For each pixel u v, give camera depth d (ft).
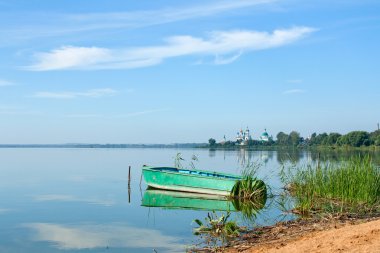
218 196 91.40
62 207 83.41
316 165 79.36
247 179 88.33
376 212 57.47
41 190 112.98
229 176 103.76
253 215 65.92
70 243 52.80
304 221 52.54
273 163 193.98
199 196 93.81
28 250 49.96
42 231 60.64
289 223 52.34
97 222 66.90
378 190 65.31
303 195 70.33
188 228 58.90
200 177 95.04
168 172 100.99
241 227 51.47
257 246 39.55
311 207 63.41
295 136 515.50
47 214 75.61
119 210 78.38
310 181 73.92
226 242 44.57
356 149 343.46
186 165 196.13
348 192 65.10
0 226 64.64
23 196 101.14
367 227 34.99
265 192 87.04
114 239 54.13
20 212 78.07
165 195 96.58
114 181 136.36
